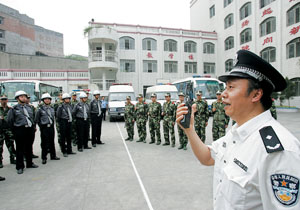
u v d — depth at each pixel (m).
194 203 2.86
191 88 13.40
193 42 24.38
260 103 0.90
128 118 7.06
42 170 4.40
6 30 29.95
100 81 20.64
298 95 15.70
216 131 5.93
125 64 22.03
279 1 16.58
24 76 19.47
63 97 5.59
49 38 40.09
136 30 22.33
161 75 23.03
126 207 2.80
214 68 25.16
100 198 3.08
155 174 3.98
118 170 4.25
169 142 6.45
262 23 18.52
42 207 2.89
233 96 0.91
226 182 0.85
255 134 0.82
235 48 21.58
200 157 1.20
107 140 7.30
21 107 4.43
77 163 4.82
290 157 0.67
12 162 5.05
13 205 2.97
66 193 3.29
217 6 24.64
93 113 6.44
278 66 16.88
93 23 20.62
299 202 0.64
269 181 0.70
